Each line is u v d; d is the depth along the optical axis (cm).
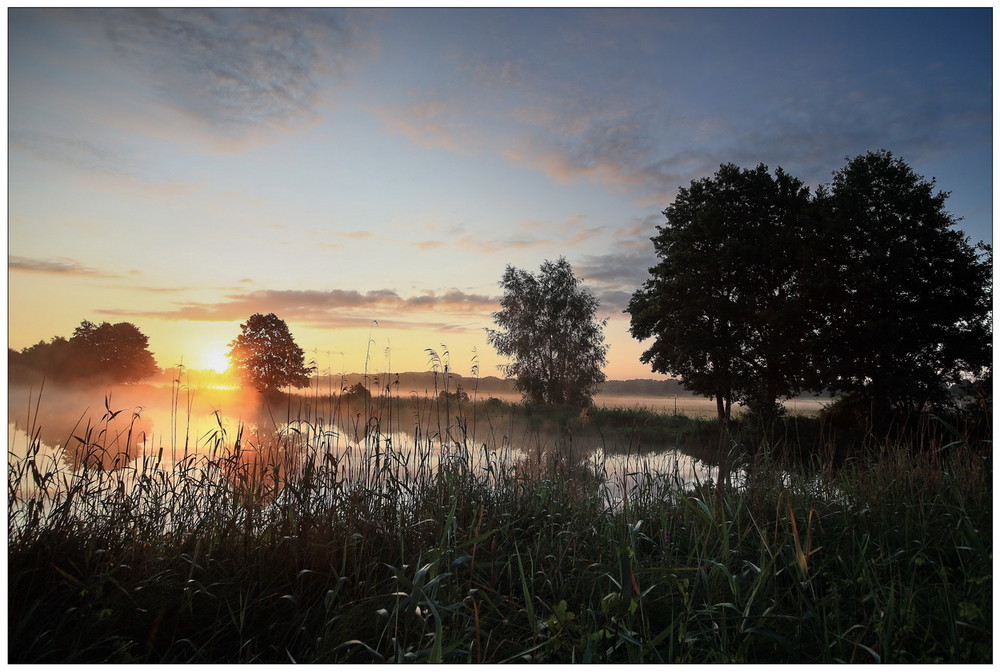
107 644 314
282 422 636
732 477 580
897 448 641
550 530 494
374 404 607
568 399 4244
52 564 347
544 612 368
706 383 2869
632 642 293
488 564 409
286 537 402
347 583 380
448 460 591
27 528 374
